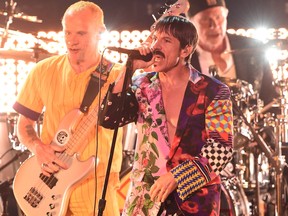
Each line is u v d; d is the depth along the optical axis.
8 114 16.45
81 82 10.84
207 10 18.27
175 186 8.75
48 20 22.52
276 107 17.45
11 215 16.70
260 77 18.05
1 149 16.41
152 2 22.45
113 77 10.84
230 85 16.11
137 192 9.04
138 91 9.25
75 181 10.73
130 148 15.56
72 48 10.80
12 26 22.20
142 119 9.20
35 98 11.16
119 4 22.52
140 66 9.02
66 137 10.83
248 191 17.16
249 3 22.25
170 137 9.01
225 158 8.85
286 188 17.31
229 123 8.94
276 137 16.41
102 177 10.78
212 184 8.95
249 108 16.59
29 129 11.20
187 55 9.16
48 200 10.86
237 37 18.45
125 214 9.11
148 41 9.35
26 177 11.00
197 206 8.82
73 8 10.92
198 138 8.91
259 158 17.02
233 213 12.37
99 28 10.96
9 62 22.30
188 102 8.98
